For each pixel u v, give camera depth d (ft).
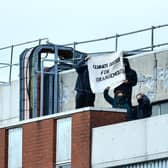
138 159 152.46
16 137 171.01
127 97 164.35
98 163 157.69
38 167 166.61
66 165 163.02
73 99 181.06
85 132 160.04
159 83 172.76
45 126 166.30
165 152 149.28
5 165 171.63
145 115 160.35
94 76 168.14
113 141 156.04
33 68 184.44
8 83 192.03
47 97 182.60
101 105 177.06
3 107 192.54
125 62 166.71
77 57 183.42
